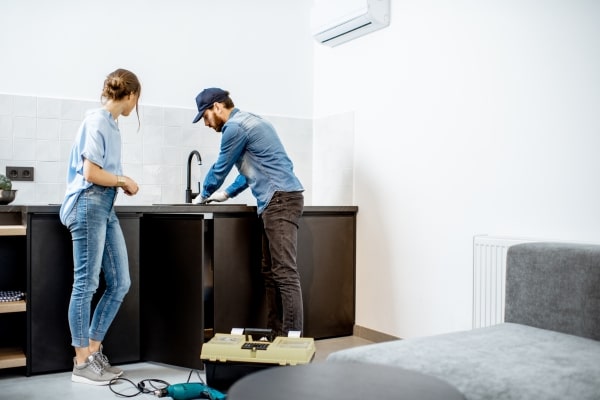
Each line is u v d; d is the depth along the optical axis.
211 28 3.92
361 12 3.46
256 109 4.08
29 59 3.37
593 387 1.43
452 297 3.04
